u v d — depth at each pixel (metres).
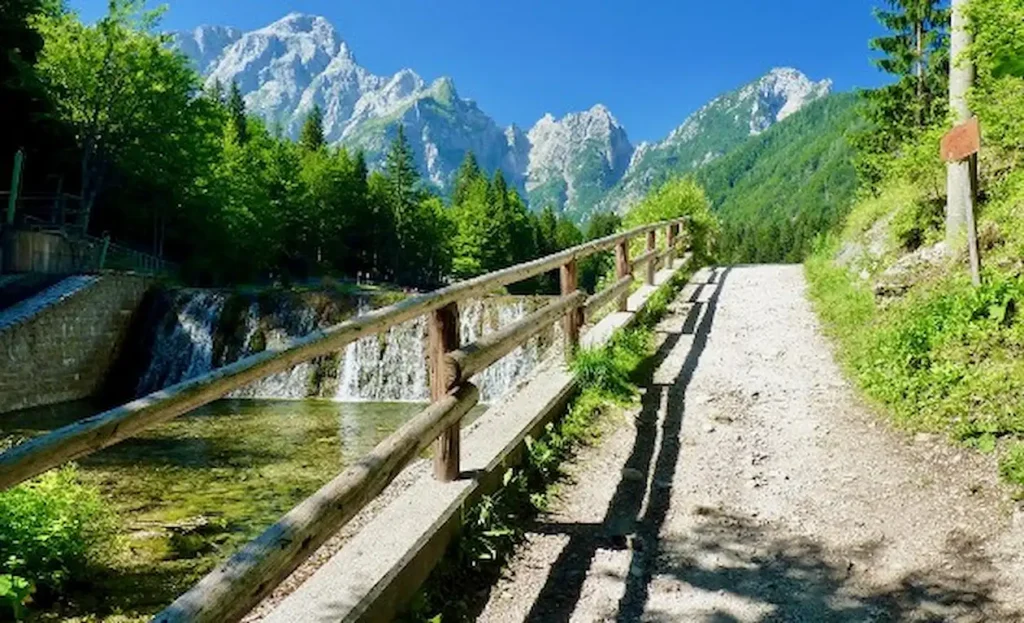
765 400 6.96
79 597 5.62
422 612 3.29
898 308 8.87
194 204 40.22
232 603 2.03
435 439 3.90
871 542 4.16
